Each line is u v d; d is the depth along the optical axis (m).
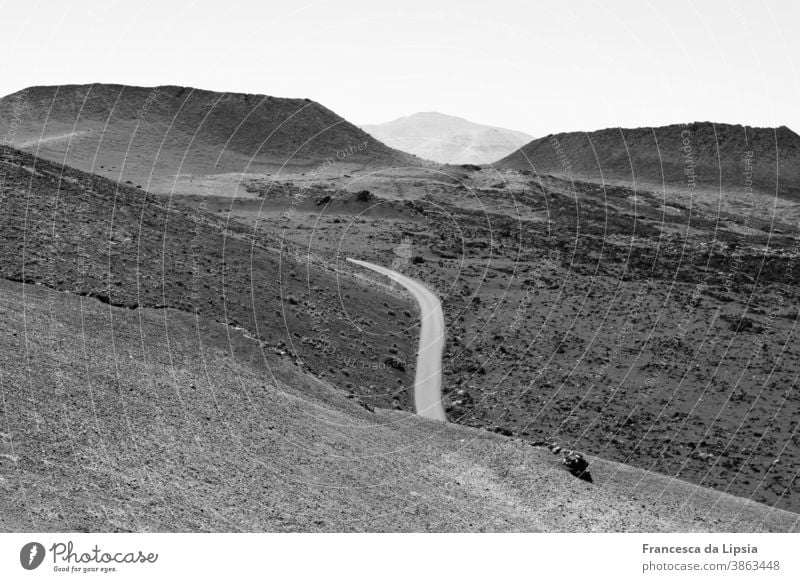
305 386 35.72
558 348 63.84
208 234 66.38
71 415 22.69
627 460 45.44
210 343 35.50
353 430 31.33
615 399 54.56
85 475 19.67
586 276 89.12
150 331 34.38
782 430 50.81
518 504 27.67
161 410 25.38
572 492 30.48
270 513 20.92
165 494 20.11
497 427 46.44
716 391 56.69
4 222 48.28
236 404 28.67
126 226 58.12
